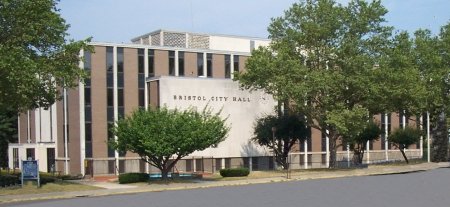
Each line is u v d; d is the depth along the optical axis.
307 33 40.53
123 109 47.78
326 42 41.16
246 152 48.66
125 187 31.48
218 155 47.28
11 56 26.69
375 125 50.53
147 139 32.78
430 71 49.78
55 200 25.34
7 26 29.08
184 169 46.25
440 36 52.28
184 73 50.84
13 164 55.97
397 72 40.19
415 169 41.50
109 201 23.45
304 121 45.31
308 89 38.47
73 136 47.09
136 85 48.56
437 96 49.12
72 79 31.28
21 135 60.28
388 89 39.50
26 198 26.36
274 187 28.56
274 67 38.97
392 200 19.55
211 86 47.00
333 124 39.22
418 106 45.53
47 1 29.69
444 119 53.69
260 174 38.94
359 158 51.47
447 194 21.36
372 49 41.28
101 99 46.97
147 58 49.31
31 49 30.33
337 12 40.28
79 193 28.22
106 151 46.75
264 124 45.31
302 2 41.75
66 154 48.16
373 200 19.70
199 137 33.69
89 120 46.31
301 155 55.00
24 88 27.95
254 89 42.12
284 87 38.84
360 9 40.97
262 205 19.20
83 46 31.69
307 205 18.66
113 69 47.69
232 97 48.12
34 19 29.36
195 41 57.66
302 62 41.50
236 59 53.69
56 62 30.52
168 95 44.88
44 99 32.81
